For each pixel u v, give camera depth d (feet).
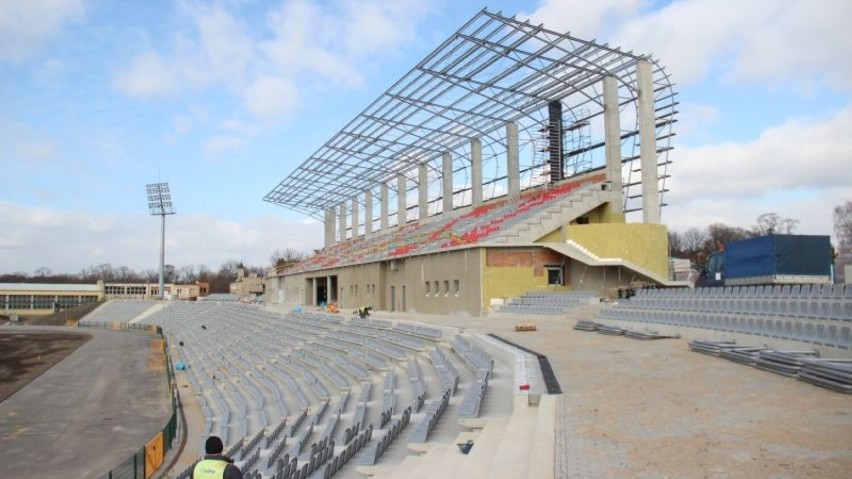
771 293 60.44
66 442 90.63
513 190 164.96
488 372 54.39
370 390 74.23
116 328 320.09
